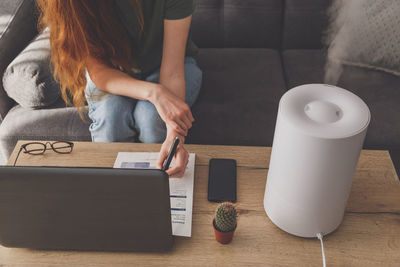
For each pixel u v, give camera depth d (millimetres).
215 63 1752
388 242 858
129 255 844
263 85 1622
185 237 874
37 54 1432
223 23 1814
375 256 831
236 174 1021
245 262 825
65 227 799
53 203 758
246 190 982
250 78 1660
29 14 1663
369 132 1408
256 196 967
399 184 985
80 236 815
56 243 832
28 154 1101
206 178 1017
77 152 1099
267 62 1755
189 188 979
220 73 1691
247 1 1764
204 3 1771
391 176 1006
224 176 1006
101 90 1332
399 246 850
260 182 1003
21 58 1427
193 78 1448
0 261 837
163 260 833
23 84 1428
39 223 794
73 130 1469
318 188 764
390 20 1494
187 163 1045
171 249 852
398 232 878
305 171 748
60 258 841
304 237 872
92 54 1247
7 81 1444
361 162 1046
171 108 1176
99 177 721
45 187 735
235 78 1661
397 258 827
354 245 854
